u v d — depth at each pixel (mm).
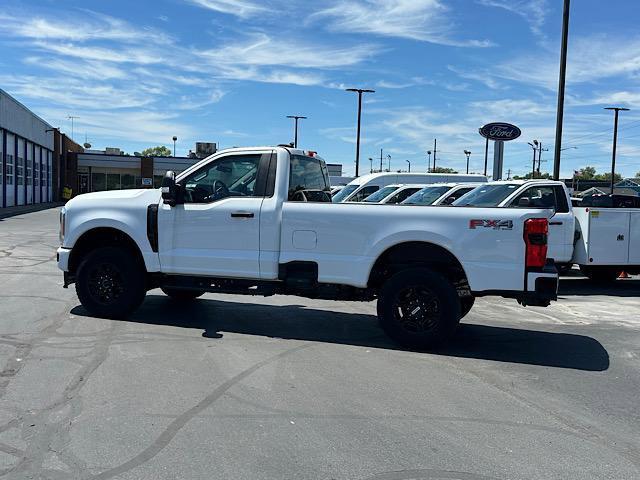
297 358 6078
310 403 4777
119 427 4191
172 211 7289
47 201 53906
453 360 6207
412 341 6504
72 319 7520
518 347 6855
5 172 39375
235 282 7242
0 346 6195
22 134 42906
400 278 6516
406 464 3734
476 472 3650
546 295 6250
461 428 4355
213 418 4398
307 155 7793
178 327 7297
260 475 3545
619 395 5195
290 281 6898
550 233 11102
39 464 3615
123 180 63406
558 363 6184
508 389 5297
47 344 6312
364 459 3791
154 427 4207
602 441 4188
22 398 4715
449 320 6402
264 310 8586
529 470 3697
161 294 9727
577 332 7730
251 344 6590
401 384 5344
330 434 4168
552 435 4270
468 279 6422
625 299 10531
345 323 7867
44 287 9891
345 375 5555
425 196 14492
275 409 4625
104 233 7891
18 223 26109
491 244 6352
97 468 3580
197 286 7398
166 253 7328
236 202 7070
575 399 5066
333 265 6773
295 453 3850
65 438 3992
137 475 3506
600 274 12320
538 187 11320
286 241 6910
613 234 11234
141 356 5957
